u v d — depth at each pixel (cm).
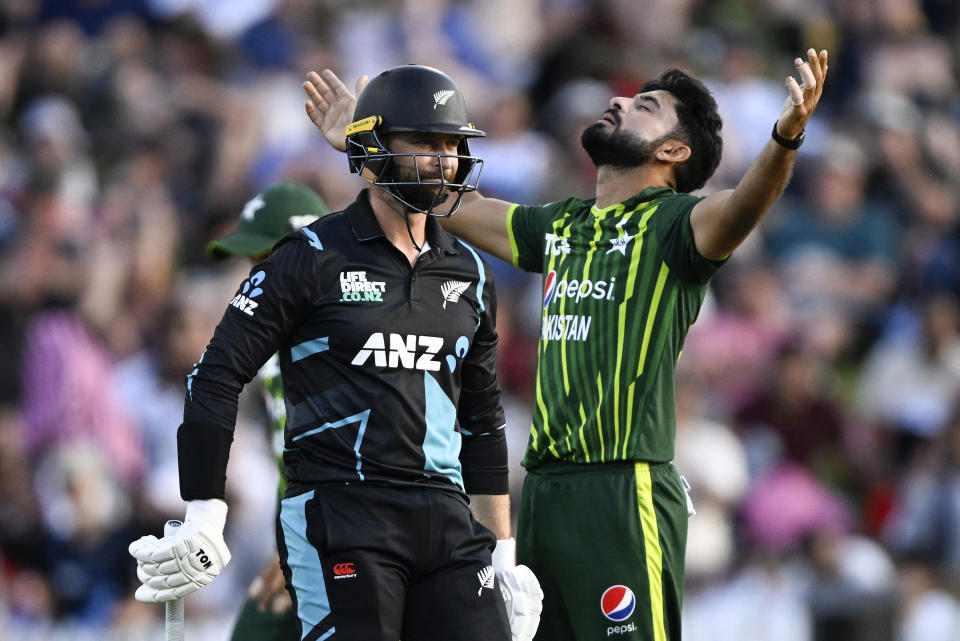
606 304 1695
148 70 4444
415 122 1501
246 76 4478
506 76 4712
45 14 4588
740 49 4544
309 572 1486
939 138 4622
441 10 4741
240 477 3136
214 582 3061
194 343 3456
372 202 1544
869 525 3512
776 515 3297
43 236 3756
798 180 4350
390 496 1487
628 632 1658
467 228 1873
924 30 5153
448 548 1509
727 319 3791
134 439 3384
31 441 3356
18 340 3512
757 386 3625
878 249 4128
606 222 1728
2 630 3091
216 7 4625
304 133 4306
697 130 1767
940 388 3800
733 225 1612
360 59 4594
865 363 3966
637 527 1659
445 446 1527
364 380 1491
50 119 4191
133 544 1476
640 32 4488
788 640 3100
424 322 1514
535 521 1706
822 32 4847
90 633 3067
